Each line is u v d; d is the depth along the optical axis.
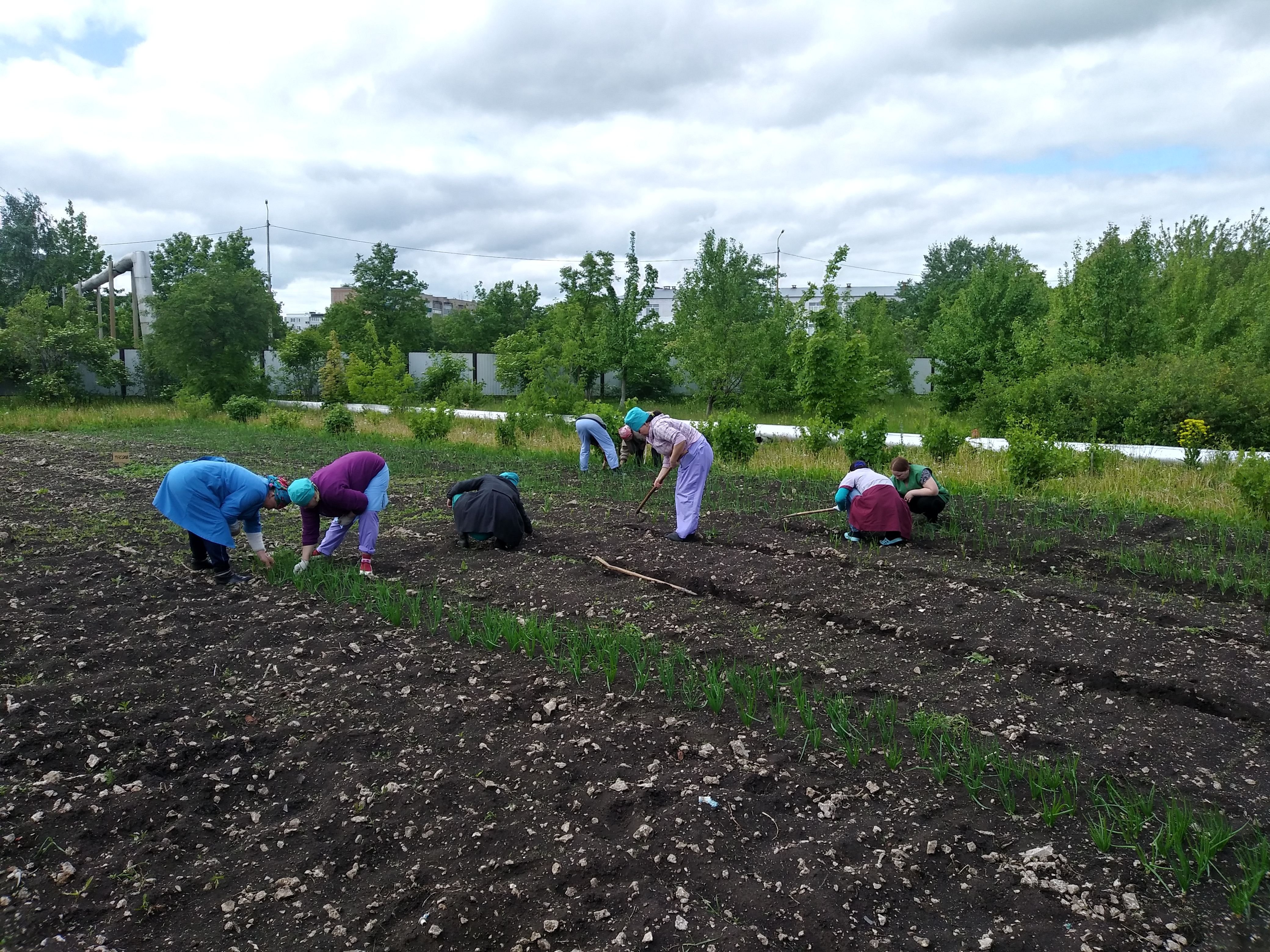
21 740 4.45
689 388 31.92
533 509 10.96
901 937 3.32
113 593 6.85
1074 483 12.47
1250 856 3.78
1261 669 5.68
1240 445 16.44
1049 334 24.73
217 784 4.26
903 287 61.66
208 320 29.98
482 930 3.30
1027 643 6.07
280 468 14.47
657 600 7.07
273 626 6.29
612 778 4.36
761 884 3.59
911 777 4.45
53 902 3.41
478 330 48.69
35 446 17.22
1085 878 3.67
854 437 14.20
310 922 3.36
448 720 4.94
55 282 45.66
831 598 7.04
